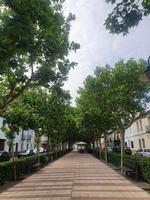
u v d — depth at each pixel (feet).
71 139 223.71
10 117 50.47
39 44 26.73
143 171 41.68
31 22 21.18
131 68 59.47
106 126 81.30
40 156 79.92
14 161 50.44
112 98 60.49
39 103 69.92
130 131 158.71
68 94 39.06
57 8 27.71
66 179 47.24
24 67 32.40
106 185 39.45
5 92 37.19
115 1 15.49
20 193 34.42
